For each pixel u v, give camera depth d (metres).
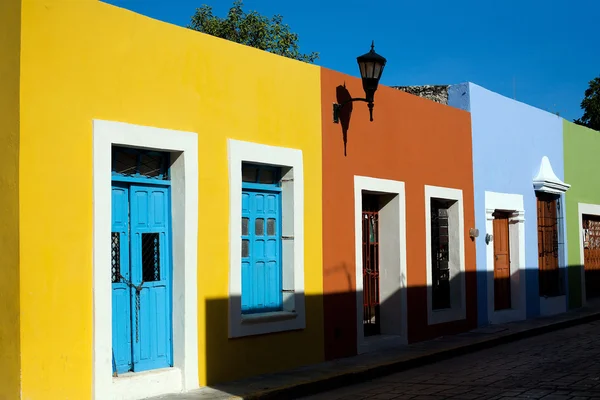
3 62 6.76
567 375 9.10
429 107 12.99
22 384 6.48
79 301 6.97
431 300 12.60
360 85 11.18
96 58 7.26
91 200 7.13
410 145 12.34
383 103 11.70
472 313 13.91
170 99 8.01
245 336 8.78
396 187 11.85
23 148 6.59
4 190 6.66
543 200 17.42
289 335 9.49
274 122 9.43
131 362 7.74
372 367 9.68
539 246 17.09
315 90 10.21
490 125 15.05
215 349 8.38
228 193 8.64
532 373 9.41
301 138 9.88
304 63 10.03
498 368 10.05
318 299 10.01
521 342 13.13
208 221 8.36
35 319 6.61
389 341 11.46
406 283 11.95
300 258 9.70
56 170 6.85
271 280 9.58
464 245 13.81
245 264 9.19
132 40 7.63
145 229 7.95
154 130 7.77
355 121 11.01
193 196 8.16
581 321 16.39
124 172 7.78
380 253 12.03
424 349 11.33
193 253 8.12
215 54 8.60
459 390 8.40
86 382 6.99
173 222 8.16
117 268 7.65
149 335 7.91
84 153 7.10
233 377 8.61
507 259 15.89
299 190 9.74
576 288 18.66
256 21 21.52
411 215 12.23
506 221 15.99
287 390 8.24
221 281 8.48
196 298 8.14
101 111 7.28
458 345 11.80
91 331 7.05
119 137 7.39
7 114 6.69
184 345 7.98
